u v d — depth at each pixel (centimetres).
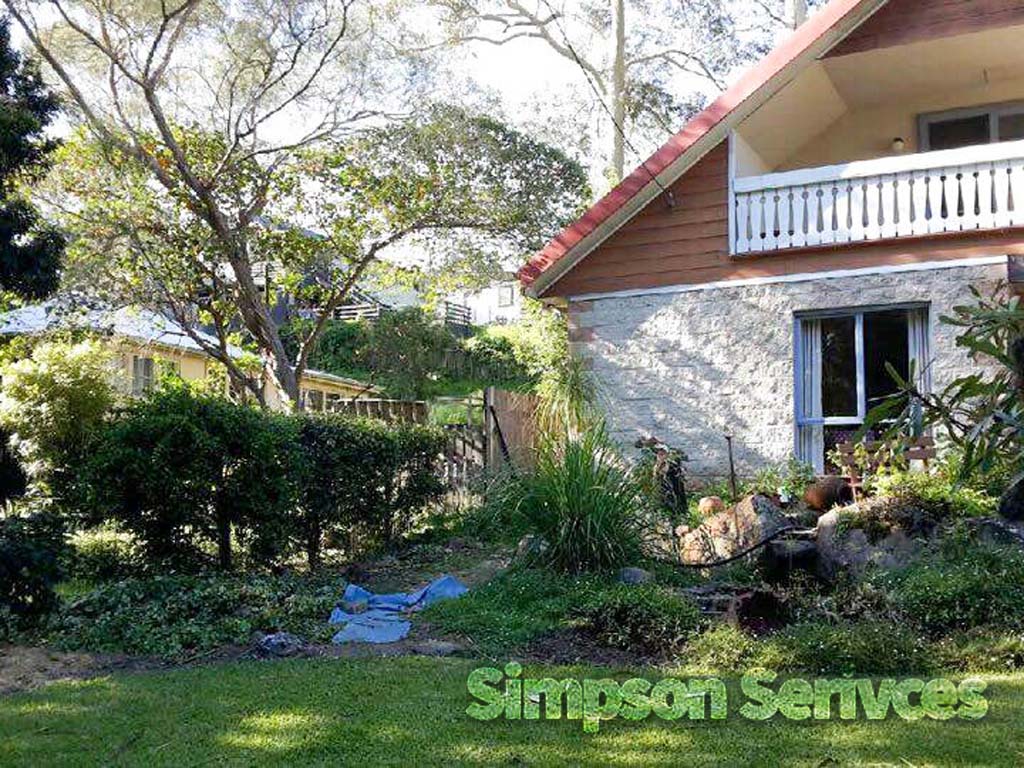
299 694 572
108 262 1559
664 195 1330
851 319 1258
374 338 2559
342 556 1112
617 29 2339
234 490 913
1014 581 709
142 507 894
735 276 1298
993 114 1448
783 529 935
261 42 1603
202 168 1636
